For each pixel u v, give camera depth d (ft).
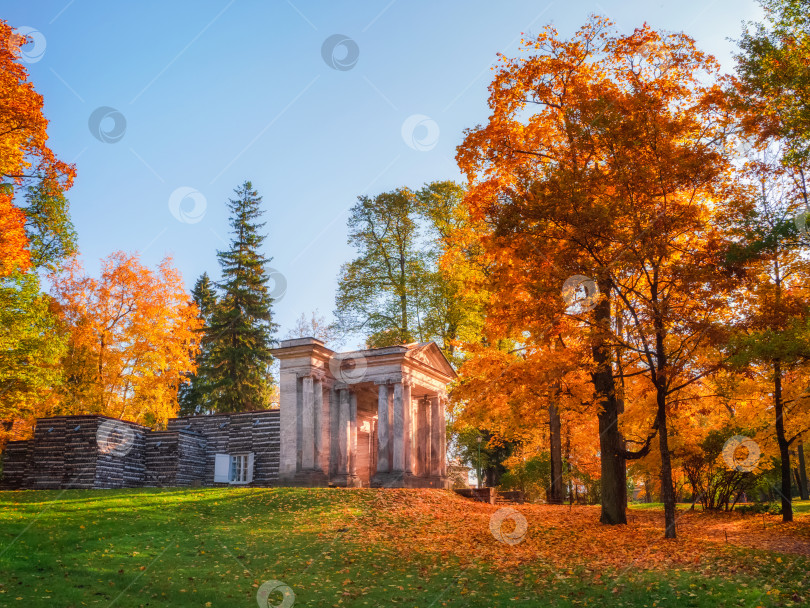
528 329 69.67
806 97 61.52
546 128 73.56
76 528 60.64
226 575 46.39
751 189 62.13
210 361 186.50
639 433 86.79
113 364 134.10
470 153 74.64
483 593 41.16
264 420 121.49
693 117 63.52
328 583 44.39
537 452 131.44
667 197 64.28
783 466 77.15
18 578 42.93
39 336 105.81
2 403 105.50
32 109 79.46
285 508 78.79
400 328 140.77
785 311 58.90
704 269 58.13
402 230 146.30
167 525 65.00
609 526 68.69
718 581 41.22
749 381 72.23
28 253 82.53
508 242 64.13
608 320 64.80
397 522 71.46
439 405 135.33
